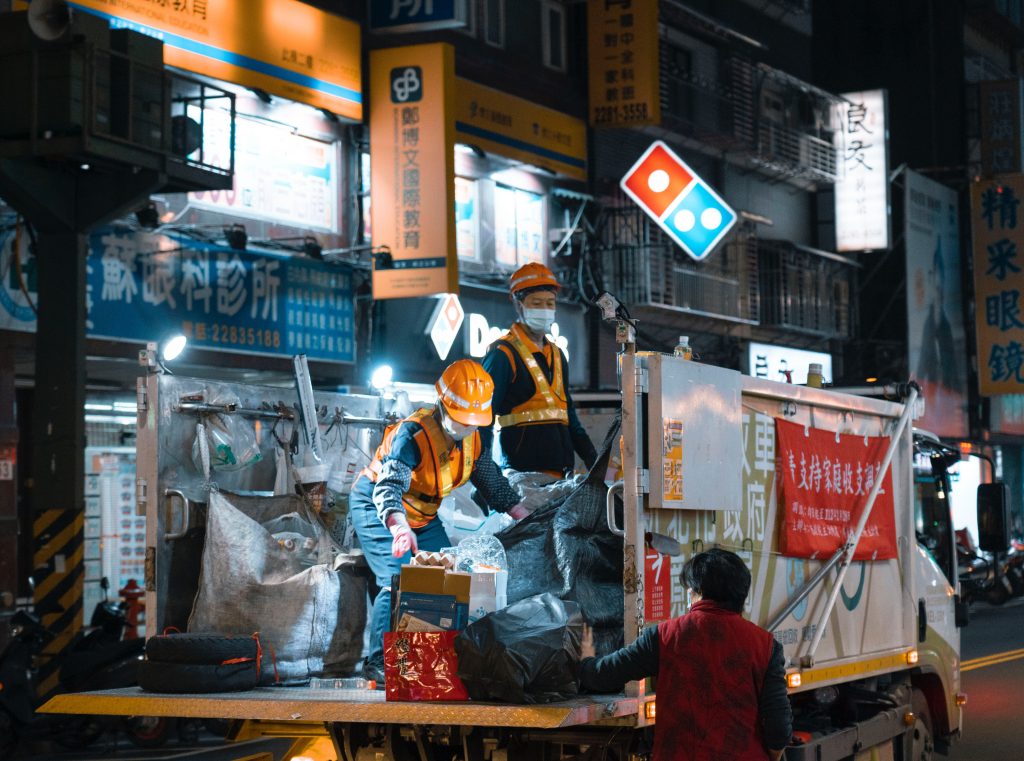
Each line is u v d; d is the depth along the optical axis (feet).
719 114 94.48
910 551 28.78
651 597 19.40
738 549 21.99
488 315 72.33
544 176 78.07
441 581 19.20
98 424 56.85
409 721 18.66
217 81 55.67
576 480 23.45
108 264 50.65
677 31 90.94
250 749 40.27
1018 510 133.69
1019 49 146.30
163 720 40.81
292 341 59.36
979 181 116.98
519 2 77.77
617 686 18.66
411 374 66.08
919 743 29.73
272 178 59.52
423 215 58.44
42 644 40.32
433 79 58.70
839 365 110.01
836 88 120.26
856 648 26.22
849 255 112.88
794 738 23.86
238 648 20.84
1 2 47.57
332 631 22.22
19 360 51.39
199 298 54.65
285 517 23.44
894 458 28.48
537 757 19.94
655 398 19.66
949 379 117.50
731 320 93.20
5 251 47.98
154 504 21.76
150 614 21.66
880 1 122.01
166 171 43.24
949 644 31.37
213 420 22.71
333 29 61.31
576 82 81.30
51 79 41.32
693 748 17.89
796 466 23.88
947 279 118.01
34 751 40.88
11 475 49.21
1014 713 44.06
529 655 18.40
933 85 122.21
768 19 108.68
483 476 23.16
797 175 103.40
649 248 83.25
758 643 18.15
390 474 21.40
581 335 79.20
